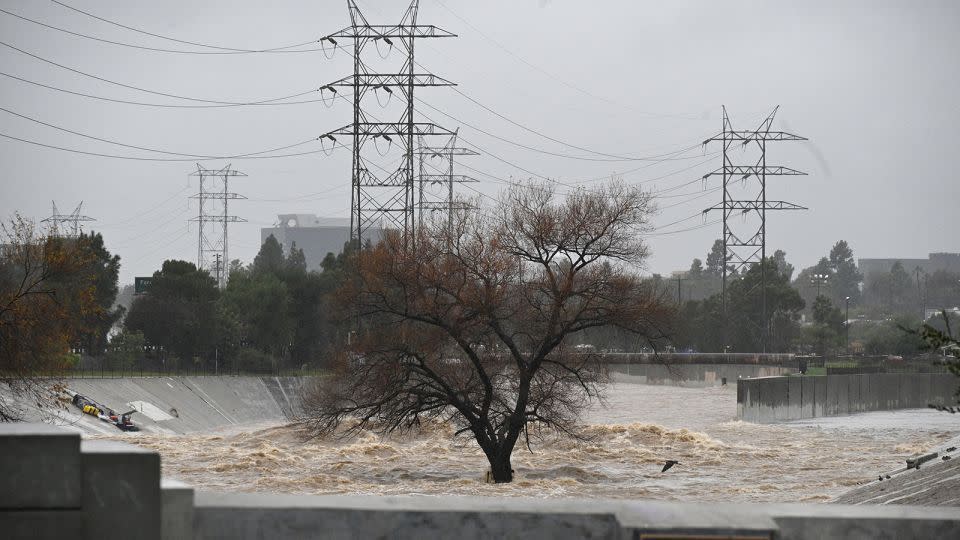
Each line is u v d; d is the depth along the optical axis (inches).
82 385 3422.7
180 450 2480.3
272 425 4163.4
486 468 2215.8
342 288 2076.8
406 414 1972.2
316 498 393.7
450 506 380.8
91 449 360.5
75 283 2773.1
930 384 5167.3
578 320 1975.9
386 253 2016.5
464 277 1950.1
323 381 2196.1
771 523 354.6
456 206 2062.0
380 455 2468.0
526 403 1972.2
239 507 373.4
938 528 369.7
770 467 2327.8
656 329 2054.6
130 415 3417.8
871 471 2225.6
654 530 347.6
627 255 1989.4
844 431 3449.8
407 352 1946.4
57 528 347.3
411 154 3201.3
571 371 2027.6
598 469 2253.9
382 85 3221.0
